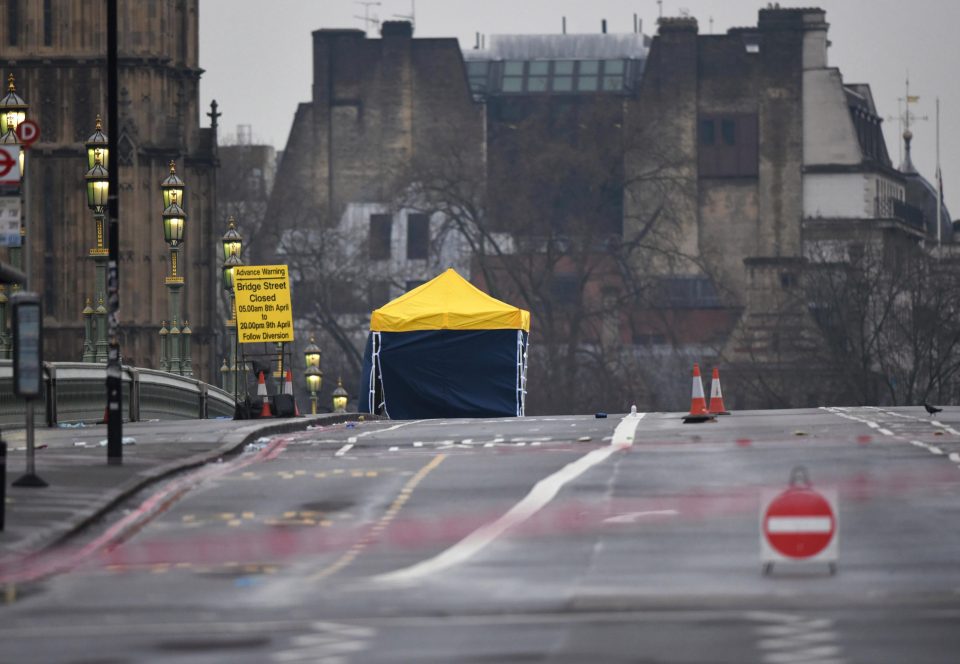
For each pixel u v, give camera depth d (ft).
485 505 200.13
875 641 121.80
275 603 142.20
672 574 152.15
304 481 225.56
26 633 131.34
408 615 135.33
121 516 198.18
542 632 127.13
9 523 185.57
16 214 220.84
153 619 136.15
